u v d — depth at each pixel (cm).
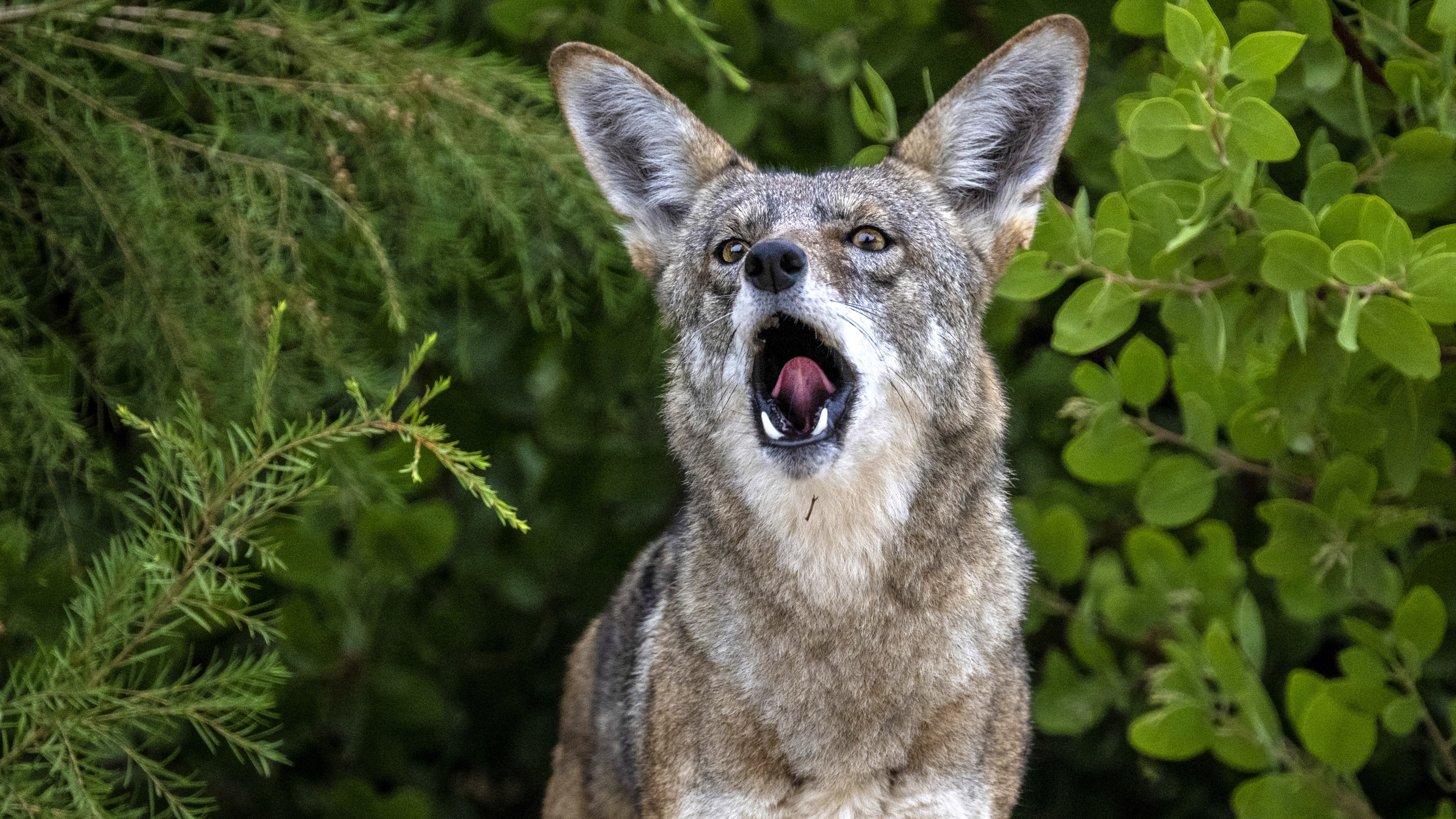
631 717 723
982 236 752
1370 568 814
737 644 659
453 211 819
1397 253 641
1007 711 685
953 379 697
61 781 643
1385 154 769
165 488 678
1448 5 712
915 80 952
